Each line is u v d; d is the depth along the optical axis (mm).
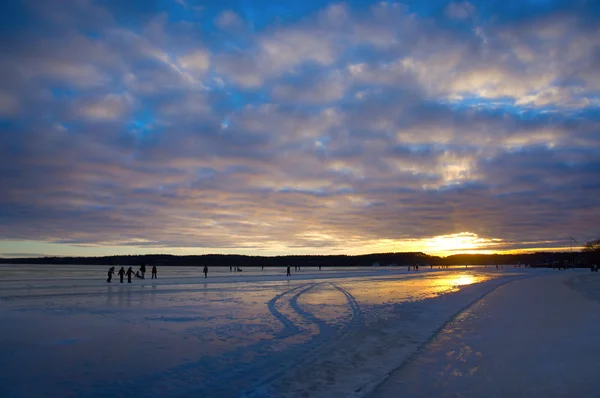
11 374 7871
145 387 7109
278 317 15094
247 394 6668
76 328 12727
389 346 10148
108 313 16047
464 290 28609
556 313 16062
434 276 57000
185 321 14109
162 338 11242
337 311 16812
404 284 35938
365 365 8344
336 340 10945
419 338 11148
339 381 7277
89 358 9039
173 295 23828
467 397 6375
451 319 14562
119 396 6688
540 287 32031
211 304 19219
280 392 6719
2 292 25484
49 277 51000
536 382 7082
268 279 44594
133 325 13297
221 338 11242
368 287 31781
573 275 59469
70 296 22953
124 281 38469
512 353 9250
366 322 13953
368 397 6430
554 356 8922
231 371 8023
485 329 12453
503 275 60781
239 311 16750
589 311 16672
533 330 12180
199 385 7188
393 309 17500
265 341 10836
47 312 16297
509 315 15523
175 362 8703
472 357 8914
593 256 132000
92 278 47531
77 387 7121
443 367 8125
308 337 11383
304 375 7672
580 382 7059
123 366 8398
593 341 10508
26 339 11102
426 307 18219
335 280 43031
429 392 6633
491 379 7289
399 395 6508
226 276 52812
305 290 28125
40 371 8062
